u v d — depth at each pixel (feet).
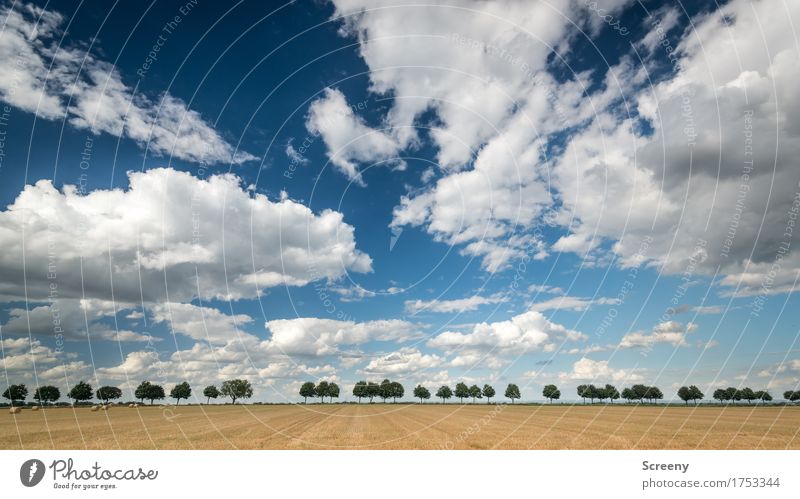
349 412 195.31
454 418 155.84
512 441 82.99
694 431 108.27
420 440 83.97
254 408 235.81
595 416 173.78
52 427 110.83
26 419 141.38
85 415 162.81
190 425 117.39
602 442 83.35
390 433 98.43
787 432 104.78
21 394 212.84
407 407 255.09
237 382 289.12
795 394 241.76
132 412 189.26
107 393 215.31
